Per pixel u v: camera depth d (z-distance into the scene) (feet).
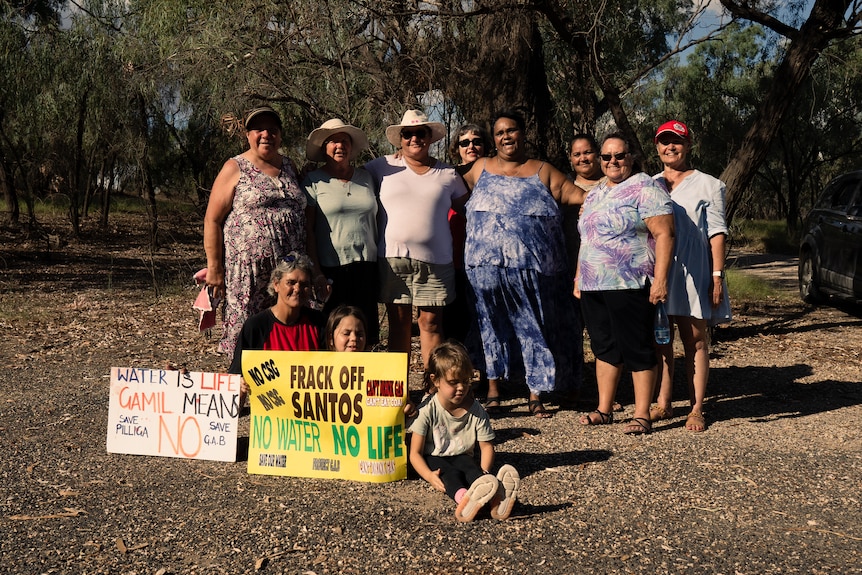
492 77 29.60
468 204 20.01
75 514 13.61
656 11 34.86
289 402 15.58
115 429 16.90
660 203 17.87
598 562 11.87
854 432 18.60
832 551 12.30
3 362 26.91
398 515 13.57
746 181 31.50
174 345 30.45
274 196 18.16
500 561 11.88
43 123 73.77
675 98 90.53
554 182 20.22
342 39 28.78
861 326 33.86
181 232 98.07
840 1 29.58
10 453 16.88
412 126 19.35
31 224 76.54
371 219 19.38
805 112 96.68
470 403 15.19
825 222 39.11
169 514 13.64
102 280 52.47
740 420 19.72
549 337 20.20
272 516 13.53
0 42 59.00
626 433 18.34
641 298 18.30
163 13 36.50
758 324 34.88
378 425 15.23
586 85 32.22
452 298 20.18
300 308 17.33
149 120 65.62
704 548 12.37
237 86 29.63
